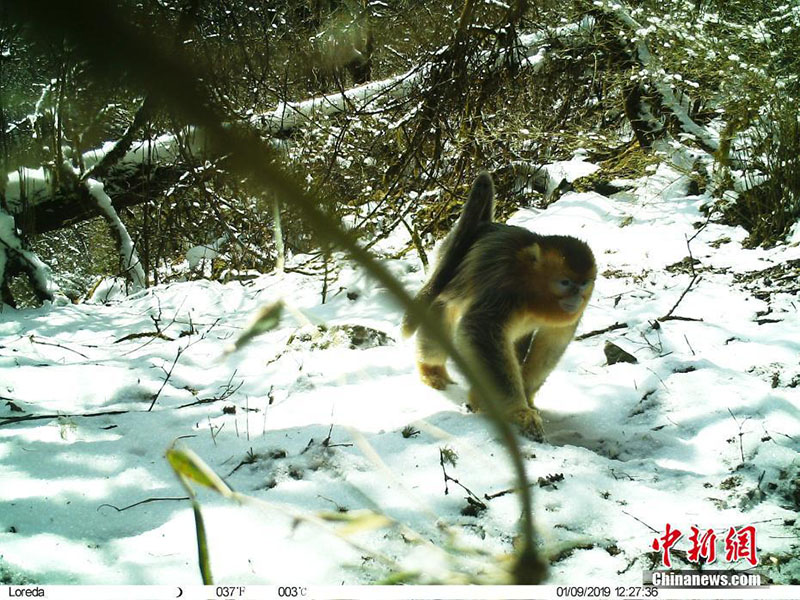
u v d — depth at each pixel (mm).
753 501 3717
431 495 3658
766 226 8516
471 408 4875
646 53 10953
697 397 4953
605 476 3959
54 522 3426
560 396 5258
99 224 12734
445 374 5363
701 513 3596
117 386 5387
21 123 7387
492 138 10414
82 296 12281
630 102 11375
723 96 10211
